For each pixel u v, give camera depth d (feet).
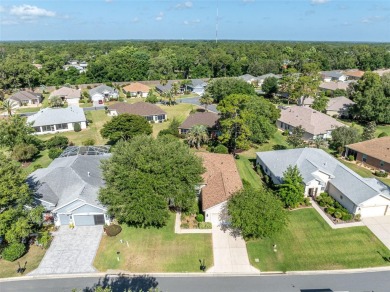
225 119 181.98
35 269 97.76
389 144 170.30
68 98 323.98
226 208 114.93
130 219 107.04
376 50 559.79
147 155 113.39
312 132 204.74
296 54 516.73
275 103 314.96
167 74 460.14
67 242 109.70
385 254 101.65
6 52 643.86
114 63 434.71
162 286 91.15
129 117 188.14
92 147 169.68
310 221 118.83
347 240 108.17
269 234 101.04
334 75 440.45
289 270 96.53
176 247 106.52
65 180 127.34
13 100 309.83
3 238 108.06
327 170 140.97
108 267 98.37
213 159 152.87
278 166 147.64
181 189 111.86
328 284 90.99
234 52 581.12
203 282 92.43
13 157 166.91
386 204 119.65
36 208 104.63
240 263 99.45
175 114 276.21
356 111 247.70
